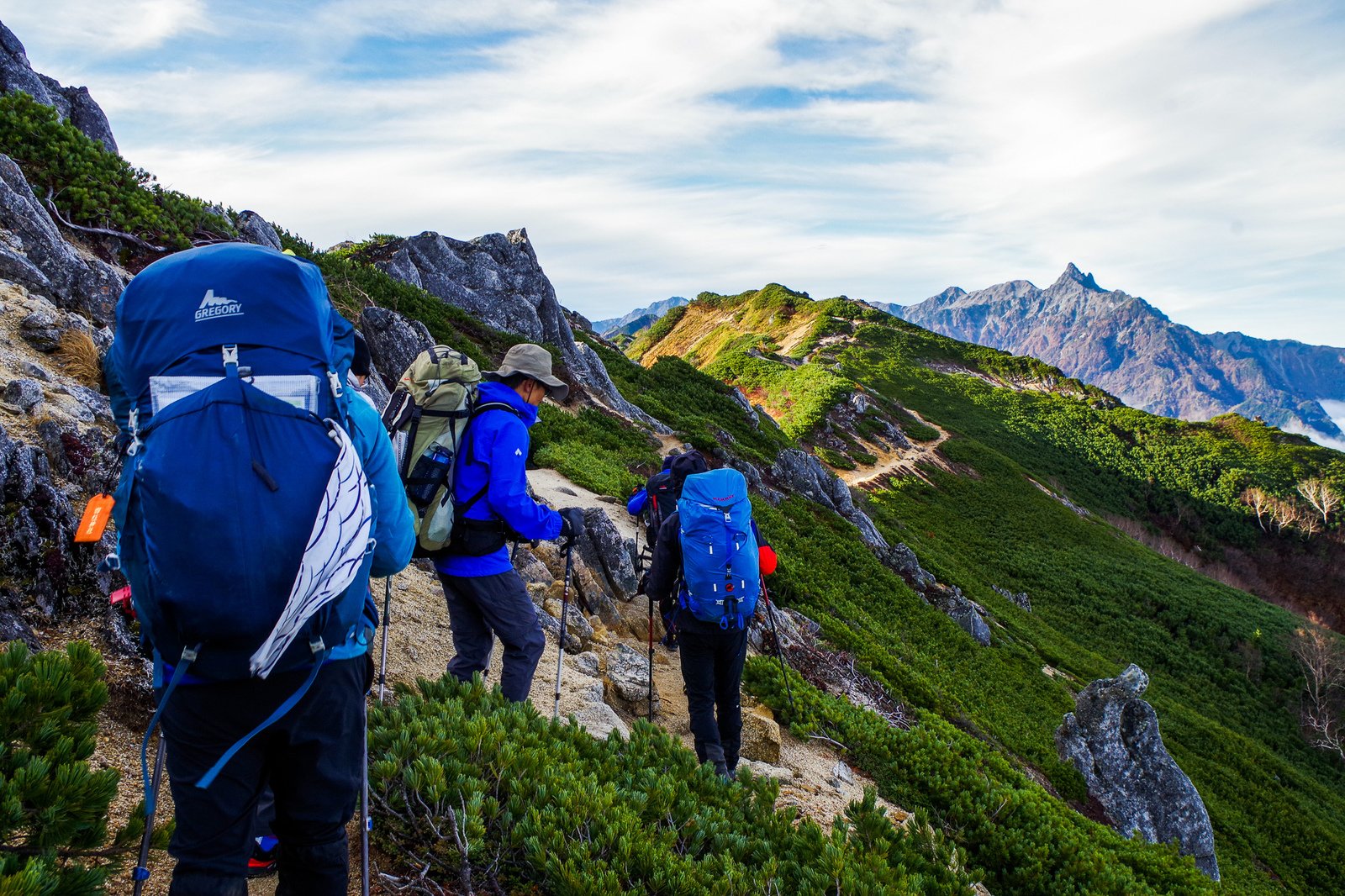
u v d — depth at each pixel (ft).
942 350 466.70
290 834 7.41
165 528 5.88
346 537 6.49
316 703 7.00
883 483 248.11
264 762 7.06
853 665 43.80
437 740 12.22
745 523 17.76
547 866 10.78
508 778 12.42
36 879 6.61
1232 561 324.60
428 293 85.51
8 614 11.66
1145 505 342.23
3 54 49.06
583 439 62.80
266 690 6.52
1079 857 22.76
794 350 450.71
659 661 27.40
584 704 19.76
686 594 17.93
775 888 12.46
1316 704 171.12
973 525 229.45
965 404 381.81
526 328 107.55
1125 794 61.26
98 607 12.94
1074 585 201.36
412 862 10.92
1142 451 373.20
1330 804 112.06
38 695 8.63
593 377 106.01
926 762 26.76
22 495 12.64
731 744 18.85
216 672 6.15
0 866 6.82
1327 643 182.50
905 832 17.90
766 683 28.04
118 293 29.66
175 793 6.68
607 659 23.80
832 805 21.54
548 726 14.73
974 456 283.59
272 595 5.98
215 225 45.52
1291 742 160.25
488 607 14.67
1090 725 64.08
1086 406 408.67
